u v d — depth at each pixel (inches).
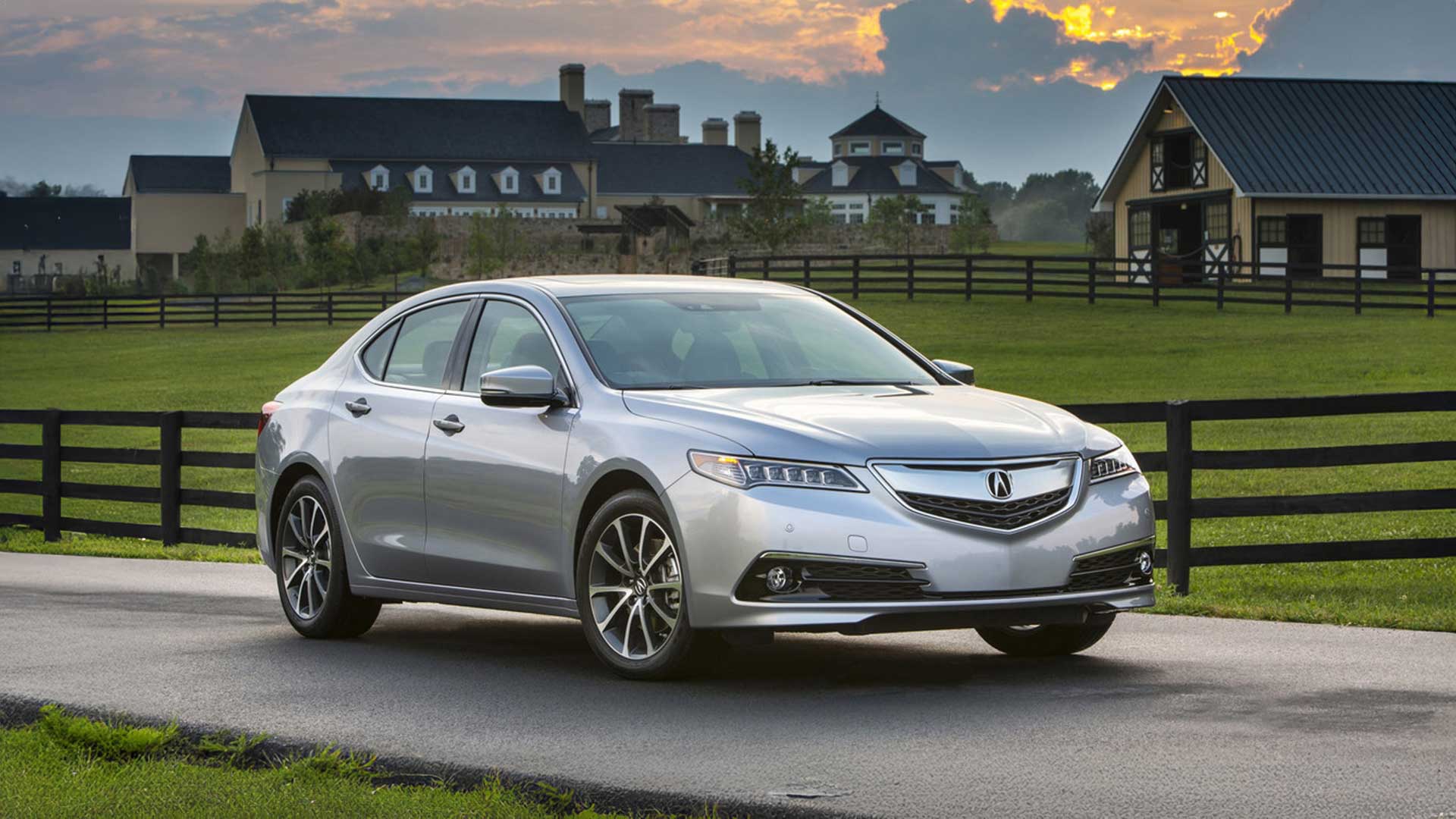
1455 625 424.8
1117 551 340.2
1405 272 2598.4
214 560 697.6
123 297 3036.4
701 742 292.0
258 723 315.9
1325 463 526.0
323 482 431.8
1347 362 1619.1
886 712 316.8
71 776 278.8
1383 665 364.8
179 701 340.8
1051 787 255.6
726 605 326.6
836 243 4653.1
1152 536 349.7
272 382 1991.9
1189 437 527.8
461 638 439.8
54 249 6299.2
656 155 5802.2
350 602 427.8
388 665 388.5
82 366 2305.6
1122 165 2903.5
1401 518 813.2
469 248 4333.2
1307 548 527.8
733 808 246.7
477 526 384.2
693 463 333.1
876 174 6008.9
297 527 443.8
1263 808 241.9
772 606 321.4
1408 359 1612.9
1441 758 270.8
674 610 343.0
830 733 298.5
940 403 357.1
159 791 265.3
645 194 5654.5
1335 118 2659.9
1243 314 2182.6
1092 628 374.0
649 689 346.3
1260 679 346.9
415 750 289.3
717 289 412.8
